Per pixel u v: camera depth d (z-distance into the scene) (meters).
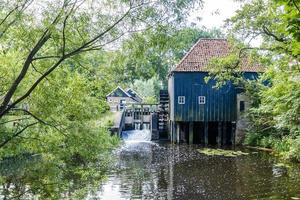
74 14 7.15
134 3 7.17
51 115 8.96
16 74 8.51
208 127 29.59
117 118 30.94
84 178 12.39
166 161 19.97
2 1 7.13
